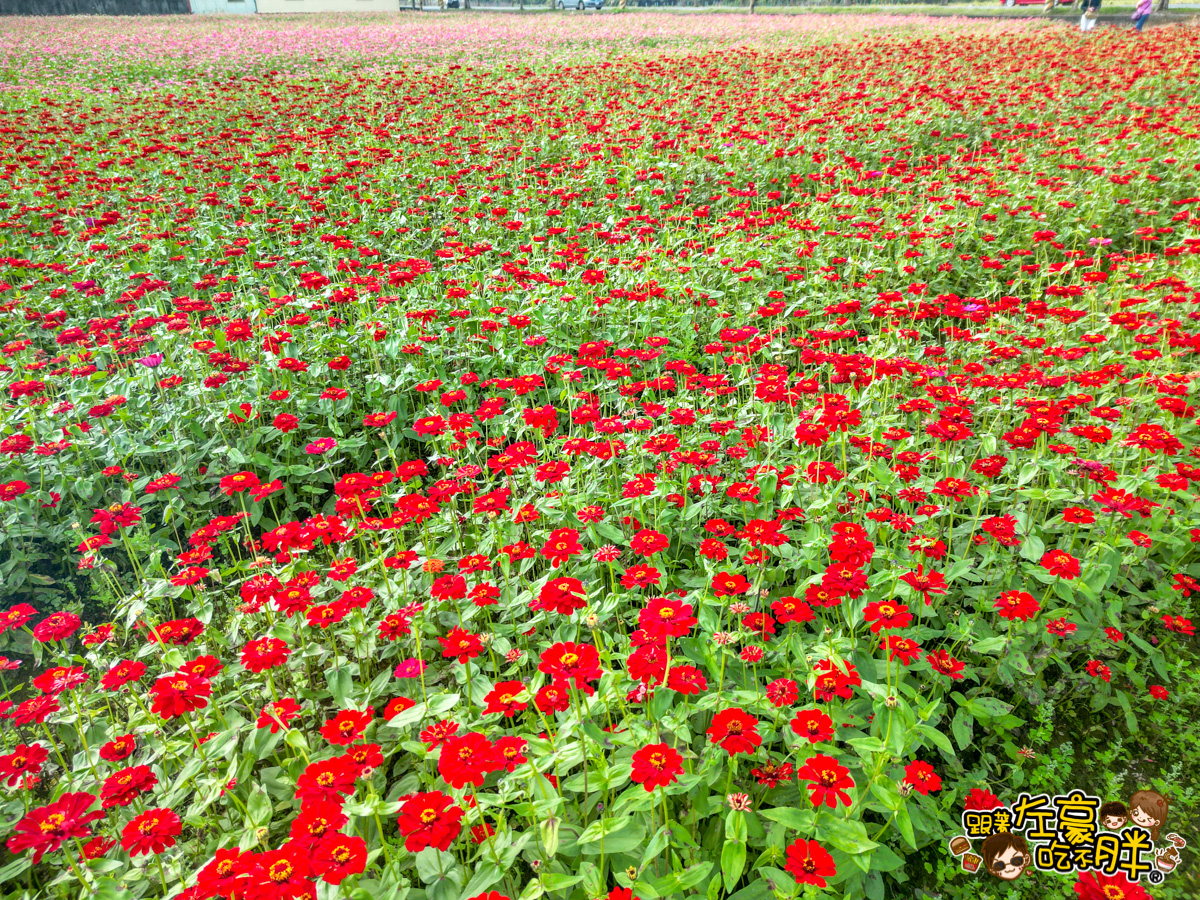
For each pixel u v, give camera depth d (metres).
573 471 4.45
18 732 3.45
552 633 3.62
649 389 5.81
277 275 8.07
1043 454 4.34
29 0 42.00
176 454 5.04
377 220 9.50
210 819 2.74
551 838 2.30
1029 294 7.39
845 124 12.32
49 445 4.52
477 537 4.23
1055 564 3.13
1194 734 3.31
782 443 4.66
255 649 2.84
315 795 2.18
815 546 3.60
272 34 30.16
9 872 2.70
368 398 5.51
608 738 2.73
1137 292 6.69
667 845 2.32
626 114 14.38
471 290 7.04
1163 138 10.67
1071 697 3.51
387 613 3.59
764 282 7.54
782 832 2.49
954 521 4.24
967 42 20.84
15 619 3.02
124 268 7.74
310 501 5.02
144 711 3.13
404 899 2.30
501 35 30.33
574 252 7.29
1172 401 4.02
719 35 28.52
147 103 16.70
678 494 4.14
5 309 7.08
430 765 2.89
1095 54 18.09
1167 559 4.12
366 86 18.42
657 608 2.66
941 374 4.99
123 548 4.62
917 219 8.30
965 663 3.51
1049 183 8.86
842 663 2.73
